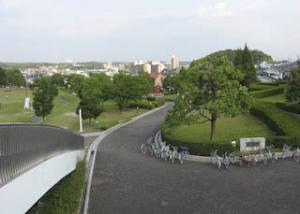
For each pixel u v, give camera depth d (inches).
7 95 4077.3
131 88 2534.5
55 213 621.9
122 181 866.1
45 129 580.1
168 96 3946.9
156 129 1780.3
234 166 993.5
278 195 761.0
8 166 408.5
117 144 1409.9
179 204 714.8
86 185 837.2
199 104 1194.0
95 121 2050.9
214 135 1264.8
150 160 1089.4
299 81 1588.3
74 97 4202.8
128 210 687.1
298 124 1272.1
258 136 1277.1
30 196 475.8
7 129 413.7
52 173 615.2
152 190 799.1
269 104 1590.8
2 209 372.2
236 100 1162.0
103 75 2679.6
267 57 6697.8
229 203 718.5
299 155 1071.0
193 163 1040.8
